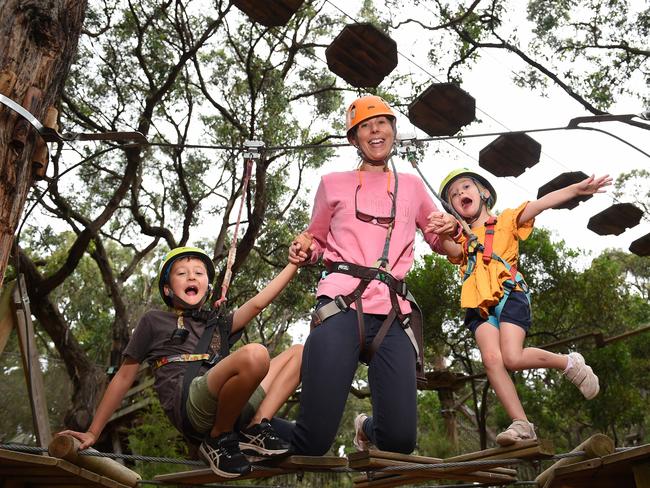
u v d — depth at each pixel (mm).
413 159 3342
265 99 13562
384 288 2943
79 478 2936
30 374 3826
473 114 4512
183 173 15023
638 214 5699
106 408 2938
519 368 3213
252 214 13406
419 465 2693
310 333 2889
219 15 12891
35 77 2977
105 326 20875
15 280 3908
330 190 3199
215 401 2607
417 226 3500
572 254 13938
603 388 13531
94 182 17062
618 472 3400
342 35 4055
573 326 14164
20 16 3020
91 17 13617
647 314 16719
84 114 14742
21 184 2871
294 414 18984
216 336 3012
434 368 15805
